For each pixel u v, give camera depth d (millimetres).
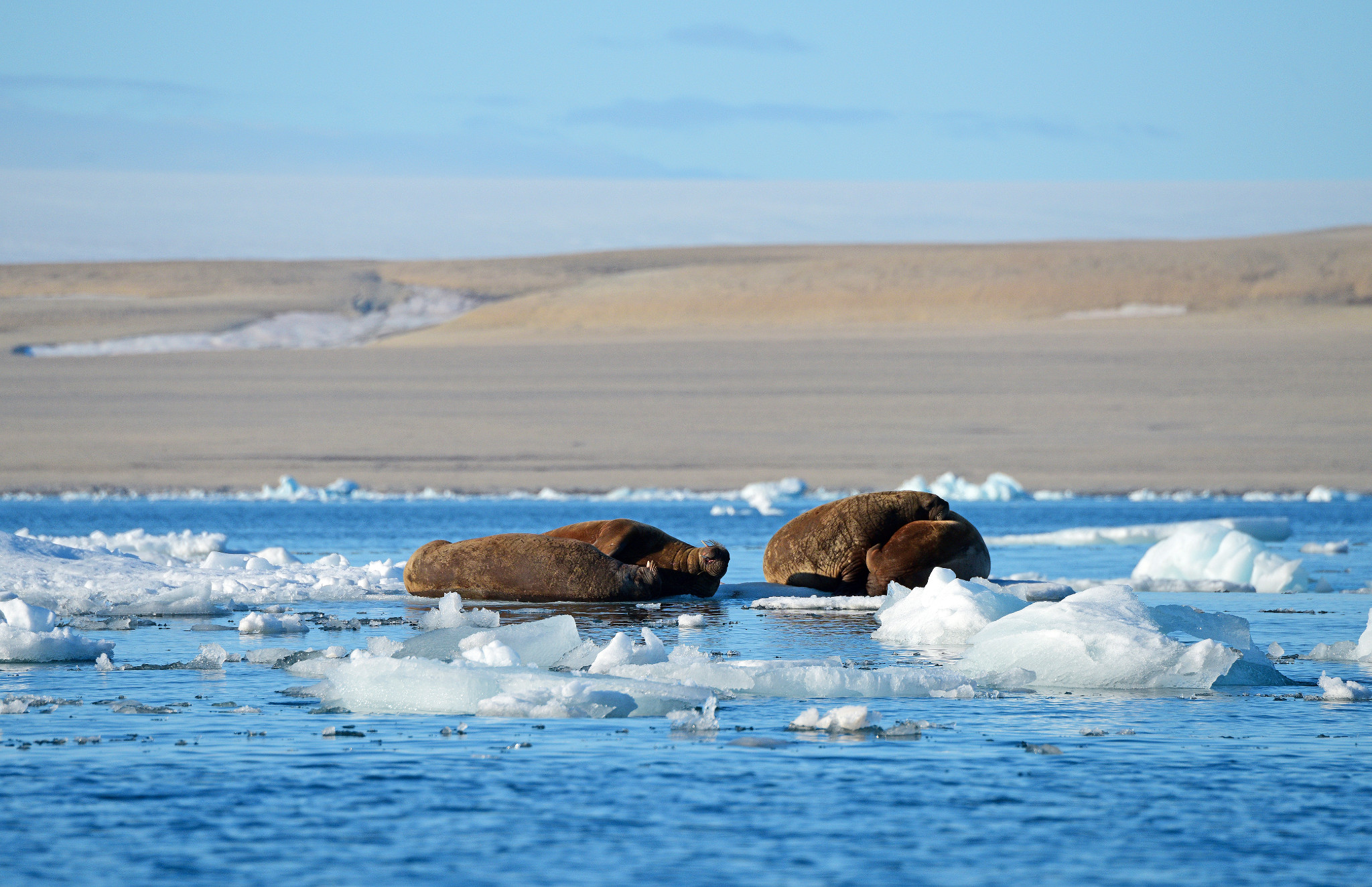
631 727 41188
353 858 28031
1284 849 28875
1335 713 43531
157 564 86875
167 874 27016
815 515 83688
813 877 27047
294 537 165875
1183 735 40000
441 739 39094
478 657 48750
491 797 32562
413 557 79812
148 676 50188
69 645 54312
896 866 27734
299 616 67375
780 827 30203
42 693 46281
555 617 54094
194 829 29906
